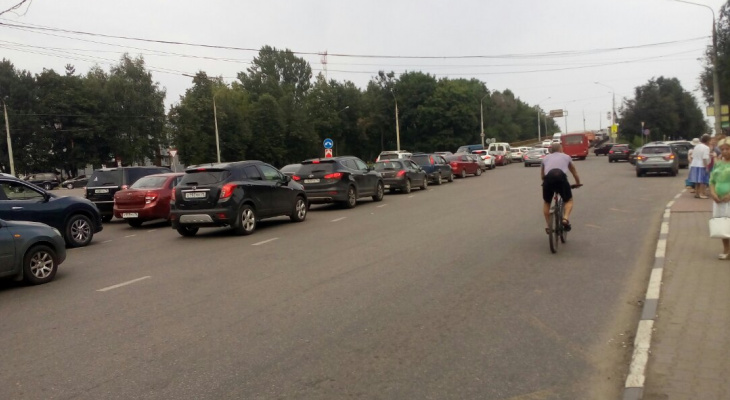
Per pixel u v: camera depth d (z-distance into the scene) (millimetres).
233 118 68000
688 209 13852
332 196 18453
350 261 9445
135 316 6656
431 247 10484
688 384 4215
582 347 5242
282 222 15688
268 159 73875
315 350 5309
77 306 7273
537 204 17250
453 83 86188
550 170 9602
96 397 4430
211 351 5355
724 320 5520
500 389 4379
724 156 7973
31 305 7453
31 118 67125
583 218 13766
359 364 4941
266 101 73812
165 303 7199
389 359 5035
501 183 28234
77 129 68562
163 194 16516
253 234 13492
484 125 101875
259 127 72688
